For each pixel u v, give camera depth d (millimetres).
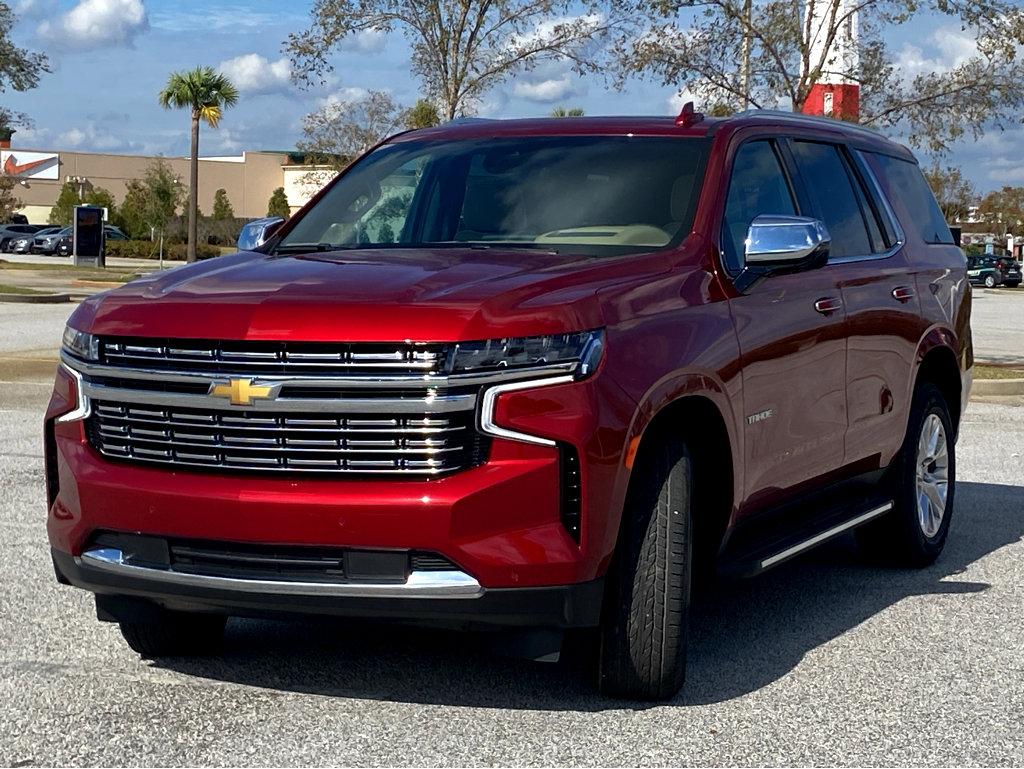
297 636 5453
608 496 4258
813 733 4355
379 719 4434
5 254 66000
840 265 6148
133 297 4598
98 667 4992
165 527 4305
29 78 40375
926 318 6840
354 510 4102
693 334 4758
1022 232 106438
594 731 4332
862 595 6320
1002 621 5828
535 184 5637
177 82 47594
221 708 4535
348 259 5020
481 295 4270
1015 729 4426
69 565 4586
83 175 111500
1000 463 10070
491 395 4125
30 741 4207
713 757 4121
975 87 17797
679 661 4551
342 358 4137
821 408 5750
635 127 5875
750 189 5699
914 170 7535
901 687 4867
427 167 5945
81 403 4535
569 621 4230
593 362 4258
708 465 5082
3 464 9258
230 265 5031
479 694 4703
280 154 116125
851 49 17969
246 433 4238
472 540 4094
